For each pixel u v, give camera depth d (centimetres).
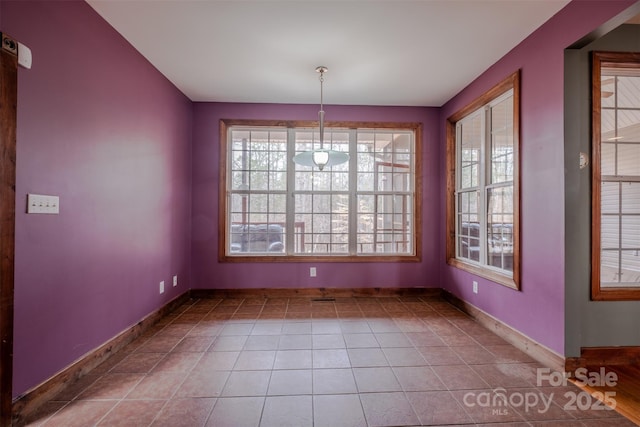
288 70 309
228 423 166
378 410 176
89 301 217
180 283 371
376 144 428
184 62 294
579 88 219
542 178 235
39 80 176
